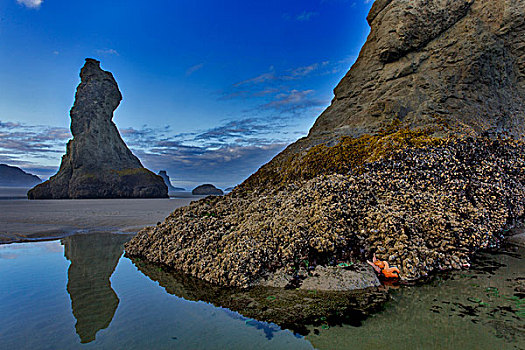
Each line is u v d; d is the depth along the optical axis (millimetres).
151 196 79375
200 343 5496
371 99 18938
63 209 32281
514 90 18016
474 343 5305
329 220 9297
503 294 7227
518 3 18594
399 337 5574
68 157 80438
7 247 13281
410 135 14203
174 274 9438
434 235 9523
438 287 7680
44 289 8227
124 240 14664
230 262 8562
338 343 5453
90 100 82250
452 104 16562
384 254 8797
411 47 18781
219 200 15477
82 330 5992
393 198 10875
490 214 11711
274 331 5926
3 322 6336
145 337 5707
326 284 7828
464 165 12797
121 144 89875
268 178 16594
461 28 18672
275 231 9359
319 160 14805
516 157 14297
